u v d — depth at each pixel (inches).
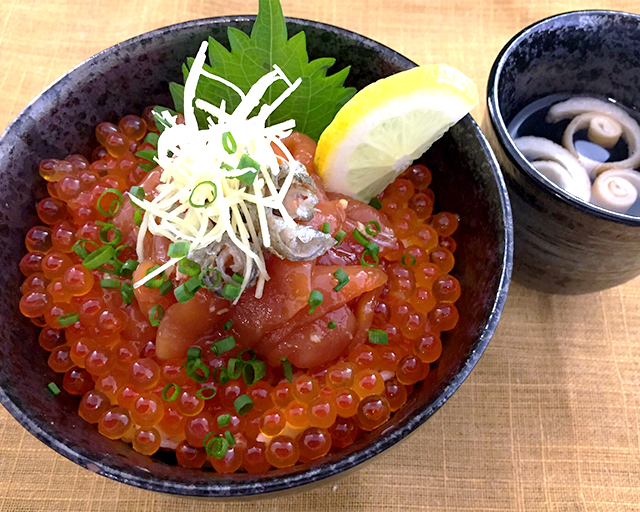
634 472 7.6
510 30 10.5
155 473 5.4
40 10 10.4
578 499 7.4
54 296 6.7
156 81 7.9
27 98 9.7
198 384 6.3
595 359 8.3
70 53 10.1
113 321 6.4
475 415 7.8
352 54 7.7
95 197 7.1
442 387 5.6
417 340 6.6
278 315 6.2
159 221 6.5
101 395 6.2
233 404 6.2
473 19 10.5
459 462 7.6
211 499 5.3
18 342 6.4
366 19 10.5
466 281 6.9
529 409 7.9
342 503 7.3
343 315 6.5
